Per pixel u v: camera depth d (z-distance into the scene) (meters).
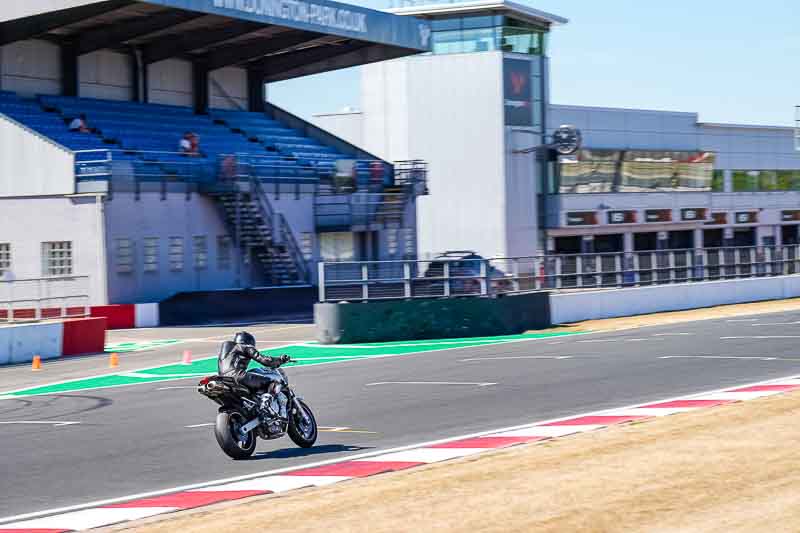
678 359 66.56
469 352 79.19
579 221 194.12
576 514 27.11
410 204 156.62
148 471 36.81
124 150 120.56
